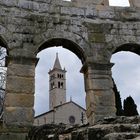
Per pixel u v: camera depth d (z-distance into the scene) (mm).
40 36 16797
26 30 16688
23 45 16234
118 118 9344
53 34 17078
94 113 15680
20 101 14883
